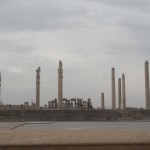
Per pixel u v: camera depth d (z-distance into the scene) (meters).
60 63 98.88
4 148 8.21
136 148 8.41
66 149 8.33
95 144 8.39
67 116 88.75
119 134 9.27
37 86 102.25
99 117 90.56
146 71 105.81
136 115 94.69
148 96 105.31
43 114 87.38
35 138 8.79
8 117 84.94
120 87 117.50
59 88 98.25
